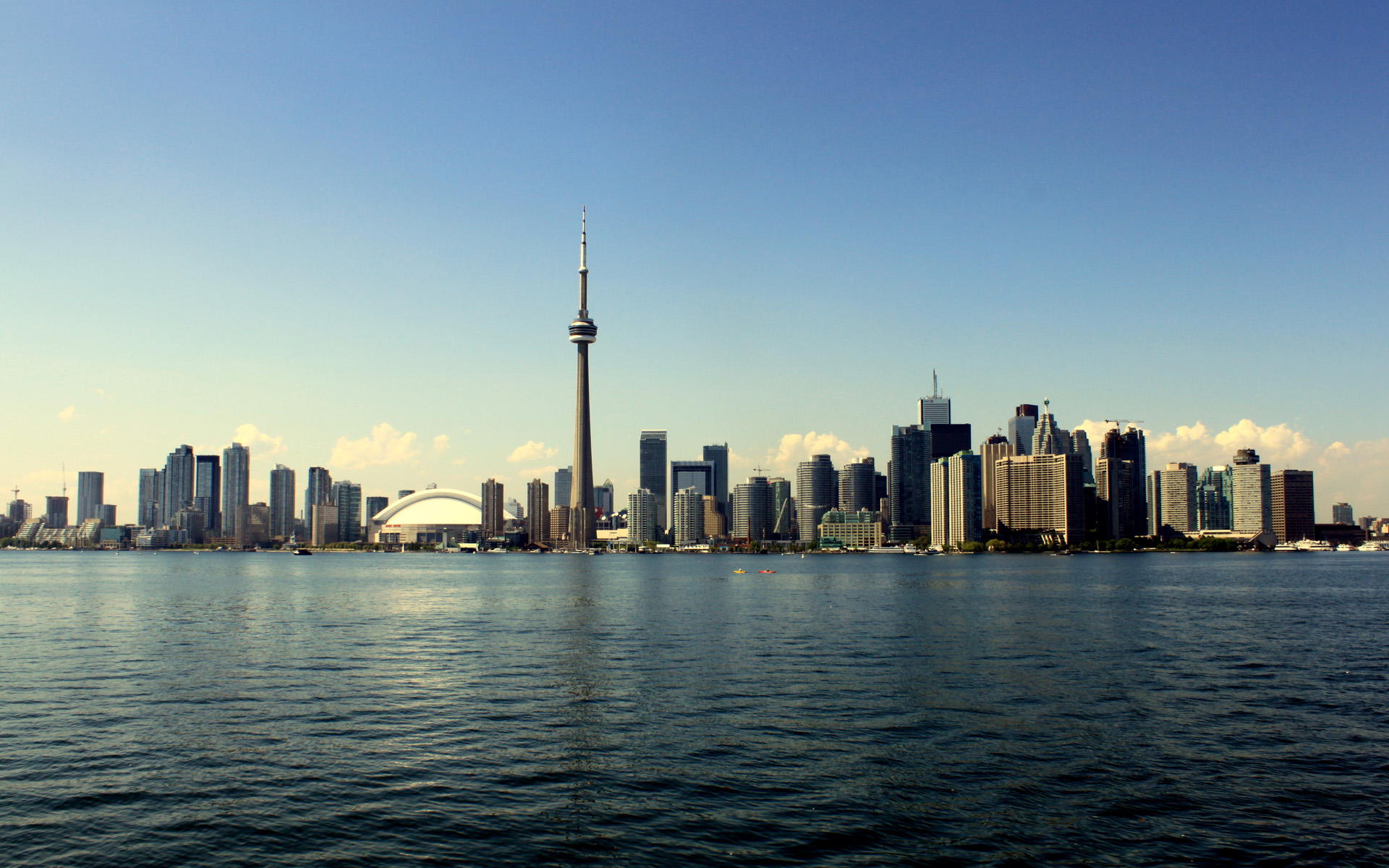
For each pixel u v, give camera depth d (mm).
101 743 64812
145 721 71812
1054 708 77062
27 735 67188
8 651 114625
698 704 78875
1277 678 93000
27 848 45469
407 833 47594
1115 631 138125
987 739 66312
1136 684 89000
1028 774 57500
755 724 70875
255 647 118188
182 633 136375
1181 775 57250
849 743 64938
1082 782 55812
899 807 51312
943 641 124750
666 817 49750
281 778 56625
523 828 48219
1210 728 69562
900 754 62062
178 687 87062
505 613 175875
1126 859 44375
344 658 108125
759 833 47562
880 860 44219
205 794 53438
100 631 139750
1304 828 48188
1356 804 52000
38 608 186375
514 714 74688
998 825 48750
